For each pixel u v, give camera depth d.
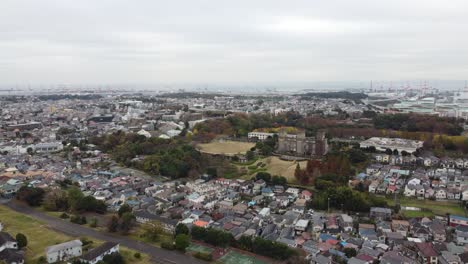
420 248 126.50
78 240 128.62
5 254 115.06
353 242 133.88
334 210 172.12
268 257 127.88
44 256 121.38
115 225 147.25
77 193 174.38
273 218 159.12
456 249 127.19
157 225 146.00
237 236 140.62
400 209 172.50
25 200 178.88
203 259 125.25
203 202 179.62
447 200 186.12
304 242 136.62
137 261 122.19
